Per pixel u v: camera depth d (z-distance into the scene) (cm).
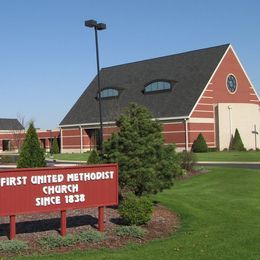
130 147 1323
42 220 1194
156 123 1386
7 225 1141
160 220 1210
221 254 871
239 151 5244
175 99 5456
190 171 2572
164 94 5622
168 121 5366
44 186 1004
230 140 5534
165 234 1066
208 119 5422
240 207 1402
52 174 1012
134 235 1036
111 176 1088
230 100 5741
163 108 5469
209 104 5444
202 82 5456
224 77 5678
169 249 911
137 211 1124
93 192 1063
